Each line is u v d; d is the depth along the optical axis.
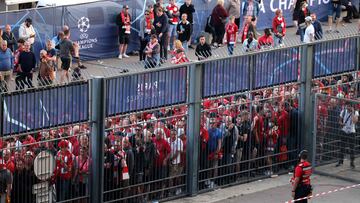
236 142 52.62
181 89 50.62
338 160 54.16
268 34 65.31
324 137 54.53
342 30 78.38
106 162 48.94
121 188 49.47
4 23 65.62
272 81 53.59
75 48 65.69
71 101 47.66
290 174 54.78
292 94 54.34
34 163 47.03
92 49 69.69
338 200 51.00
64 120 47.62
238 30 75.06
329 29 78.69
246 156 53.22
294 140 54.84
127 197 49.78
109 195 49.28
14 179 46.66
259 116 53.28
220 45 72.69
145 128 49.75
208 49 64.00
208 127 51.69
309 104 54.78
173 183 51.16
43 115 47.00
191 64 50.66
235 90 52.34
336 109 53.91
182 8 71.56
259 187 52.97
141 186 50.12
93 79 48.09
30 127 46.72
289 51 53.88
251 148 53.31
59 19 67.75
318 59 54.84
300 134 54.94
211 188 52.34
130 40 71.06
